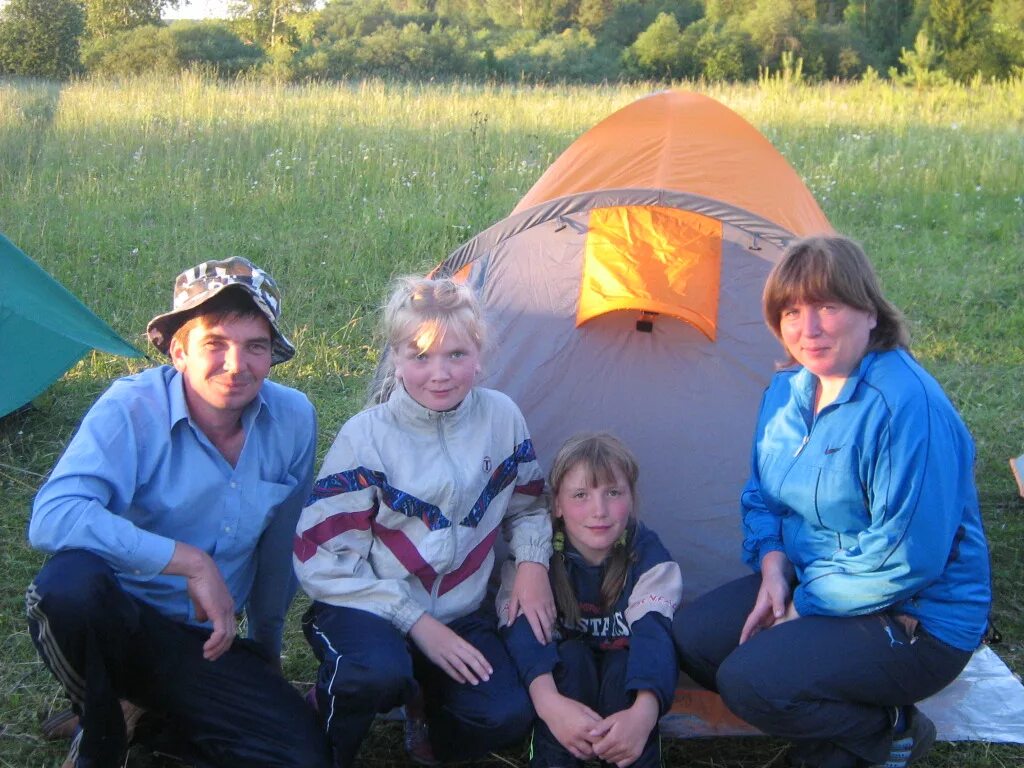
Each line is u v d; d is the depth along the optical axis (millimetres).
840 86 16594
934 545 2096
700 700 2711
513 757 2566
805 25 32906
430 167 8758
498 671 2320
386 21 38094
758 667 2213
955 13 25812
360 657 2182
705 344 3021
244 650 2326
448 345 2318
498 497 2463
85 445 2205
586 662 2416
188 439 2307
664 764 2520
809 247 2162
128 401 2279
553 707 2248
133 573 2143
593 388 3051
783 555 2438
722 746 2594
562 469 2465
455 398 2359
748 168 4219
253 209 7578
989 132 11508
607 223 3131
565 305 3084
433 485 2342
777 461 2352
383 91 13430
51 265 6215
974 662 2883
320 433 4328
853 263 2137
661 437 3010
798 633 2234
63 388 4641
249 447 2361
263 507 2367
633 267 3023
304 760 2162
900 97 14547
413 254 6680
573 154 4512
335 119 10758
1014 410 4680
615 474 2434
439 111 11727
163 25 37969
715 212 3094
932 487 2080
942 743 2568
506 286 3137
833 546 2291
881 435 2121
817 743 2289
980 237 7578
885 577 2131
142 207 7516
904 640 2174
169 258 6461
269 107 11336
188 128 9695
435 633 2279
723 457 2986
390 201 7730
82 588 2037
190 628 2326
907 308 5992
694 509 2980
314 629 2336
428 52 26594
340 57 26281
